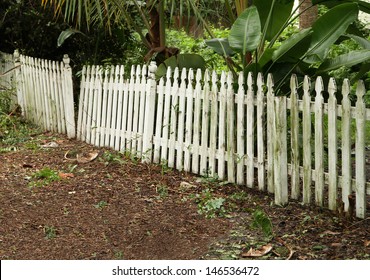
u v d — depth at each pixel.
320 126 5.46
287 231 5.14
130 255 4.83
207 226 5.32
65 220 5.50
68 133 8.69
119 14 8.50
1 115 9.60
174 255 4.81
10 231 5.25
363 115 5.13
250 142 6.14
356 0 6.64
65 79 8.66
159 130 7.16
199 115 6.67
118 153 7.62
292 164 5.77
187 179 6.62
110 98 8.00
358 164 5.22
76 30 9.23
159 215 5.59
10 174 6.89
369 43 6.45
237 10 7.38
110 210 5.73
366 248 4.72
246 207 5.73
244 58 6.42
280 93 6.61
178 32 12.79
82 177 6.72
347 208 5.36
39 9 10.20
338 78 7.52
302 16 11.20
